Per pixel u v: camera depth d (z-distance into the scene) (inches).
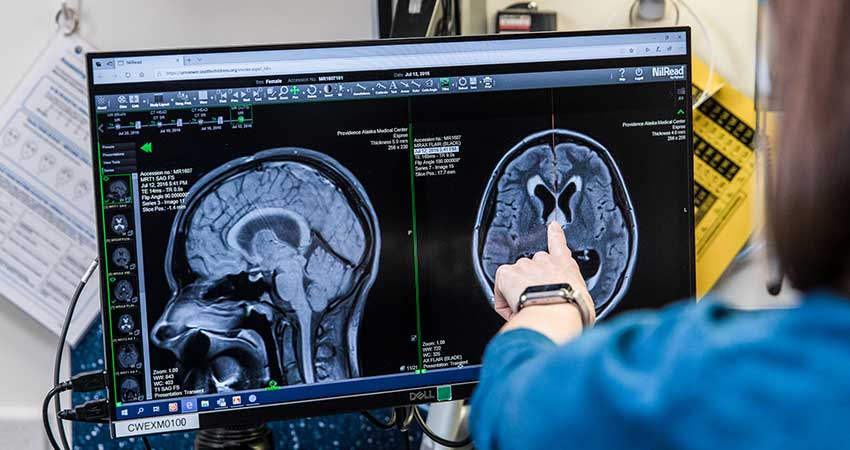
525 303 33.6
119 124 40.0
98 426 49.0
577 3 48.8
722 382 19.2
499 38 42.1
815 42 19.1
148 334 40.8
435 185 42.3
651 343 21.1
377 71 41.4
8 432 48.5
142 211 40.4
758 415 18.7
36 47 47.0
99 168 40.0
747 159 49.3
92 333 48.5
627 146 43.6
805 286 20.7
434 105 42.0
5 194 47.5
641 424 19.8
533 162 42.9
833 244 19.8
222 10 47.4
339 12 48.1
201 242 40.9
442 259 42.6
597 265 43.8
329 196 41.7
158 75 40.0
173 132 40.3
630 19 49.1
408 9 47.1
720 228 49.5
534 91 42.7
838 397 18.3
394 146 41.9
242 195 41.0
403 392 42.9
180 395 41.1
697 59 49.3
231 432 43.9
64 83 47.1
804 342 19.1
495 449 23.3
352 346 42.3
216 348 41.3
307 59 40.9
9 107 47.0
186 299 40.9
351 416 50.1
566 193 43.3
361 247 42.1
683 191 44.2
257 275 41.4
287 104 41.0
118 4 46.9
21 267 47.9
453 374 43.2
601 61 43.0
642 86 43.4
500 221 42.9
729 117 49.4
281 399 41.9
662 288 44.5
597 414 20.5
